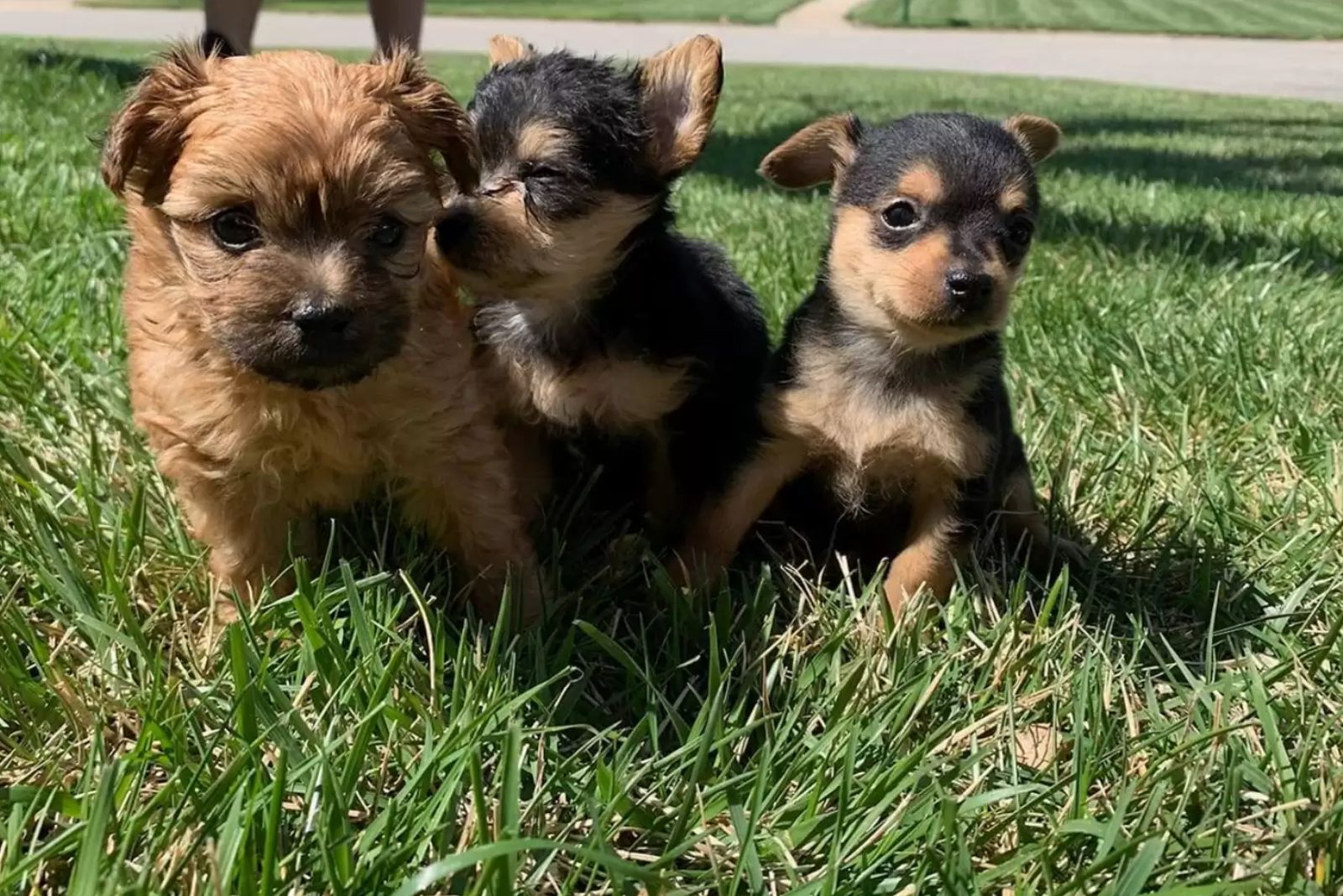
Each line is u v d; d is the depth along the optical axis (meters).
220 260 0.37
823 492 0.48
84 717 0.34
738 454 0.47
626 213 0.48
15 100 1.14
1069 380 0.57
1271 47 3.99
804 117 1.71
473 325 0.49
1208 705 0.37
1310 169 1.40
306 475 0.40
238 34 0.81
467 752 0.32
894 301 0.43
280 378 0.36
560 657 0.37
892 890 0.31
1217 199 1.09
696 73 0.49
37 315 0.54
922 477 0.45
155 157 0.38
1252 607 0.43
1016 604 0.40
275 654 0.37
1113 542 0.47
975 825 0.33
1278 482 0.50
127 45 2.39
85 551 0.40
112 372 0.50
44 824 0.32
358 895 0.29
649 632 0.41
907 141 0.47
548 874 0.31
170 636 0.38
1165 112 2.14
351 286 0.36
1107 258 0.79
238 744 0.33
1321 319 0.65
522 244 0.46
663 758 0.34
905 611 0.41
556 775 0.33
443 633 0.37
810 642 0.41
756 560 0.47
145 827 0.30
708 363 0.50
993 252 0.44
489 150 0.48
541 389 0.48
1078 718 0.35
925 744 0.34
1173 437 0.53
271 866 0.29
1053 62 3.48
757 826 0.32
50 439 0.47
